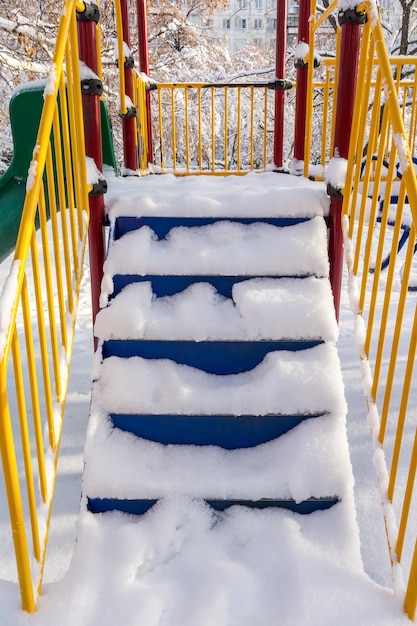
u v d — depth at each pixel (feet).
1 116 27.20
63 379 5.69
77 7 6.51
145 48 16.69
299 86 12.87
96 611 4.59
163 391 6.23
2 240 9.77
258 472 5.90
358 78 6.75
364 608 4.59
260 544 5.37
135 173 12.89
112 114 35.06
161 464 5.98
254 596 4.77
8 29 22.18
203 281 7.03
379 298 16.08
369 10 6.21
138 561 5.13
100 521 5.63
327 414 6.14
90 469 5.75
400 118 5.24
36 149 5.10
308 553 5.17
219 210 7.45
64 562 6.16
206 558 5.19
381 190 14.83
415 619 4.48
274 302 6.60
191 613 4.61
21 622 4.46
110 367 6.38
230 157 43.93
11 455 4.10
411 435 8.48
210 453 6.15
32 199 4.82
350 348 12.40
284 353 6.52
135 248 7.07
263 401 6.12
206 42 40.34
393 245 5.39
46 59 27.30
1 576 5.91
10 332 4.05
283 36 15.11
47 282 5.54
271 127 40.57
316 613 4.57
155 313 6.74
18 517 4.24
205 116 37.58
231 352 6.58
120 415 6.18
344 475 5.70
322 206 7.45
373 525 6.58
